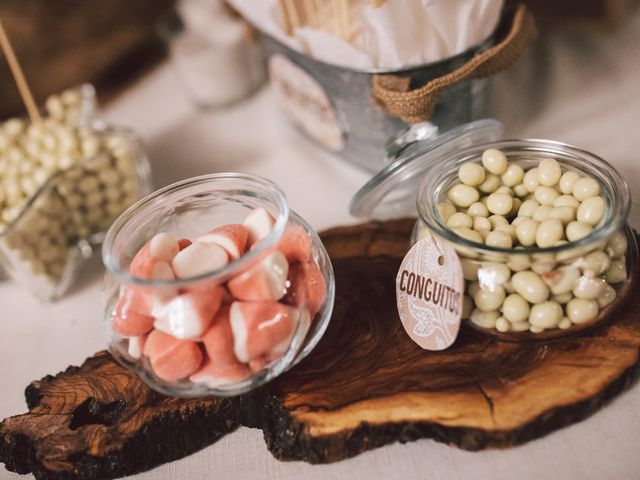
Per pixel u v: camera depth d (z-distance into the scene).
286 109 0.51
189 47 0.56
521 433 0.29
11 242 0.40
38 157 0.45
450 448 0.31
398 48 0.37
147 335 0.30
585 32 0.56
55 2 0.58
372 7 0.36
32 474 0.33
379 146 0.44
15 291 0.46
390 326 0.34
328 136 0.47
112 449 0.31
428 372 0.31
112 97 0.63
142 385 0.33
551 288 0.29
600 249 0.29
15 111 0.59
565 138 0.46
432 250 0.31
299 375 0.32
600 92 0.50
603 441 0.29
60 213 0.44
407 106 0.37
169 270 0.29
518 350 0.32
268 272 0.28
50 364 0.39
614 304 0.31
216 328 0.28
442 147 0.35
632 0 0.57
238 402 0.32
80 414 0.33
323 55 0.41
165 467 0.32
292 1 0.42
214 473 0.32
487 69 0.38
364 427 0.29
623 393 0.31
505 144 0.34
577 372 0.30
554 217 0.30
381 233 0.39
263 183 0.31
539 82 0.53
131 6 0.64
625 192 0.30
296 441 0.30
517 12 0.39
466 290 0.31
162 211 0.33
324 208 0.46
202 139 0.55
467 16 0.37
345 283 0.37
